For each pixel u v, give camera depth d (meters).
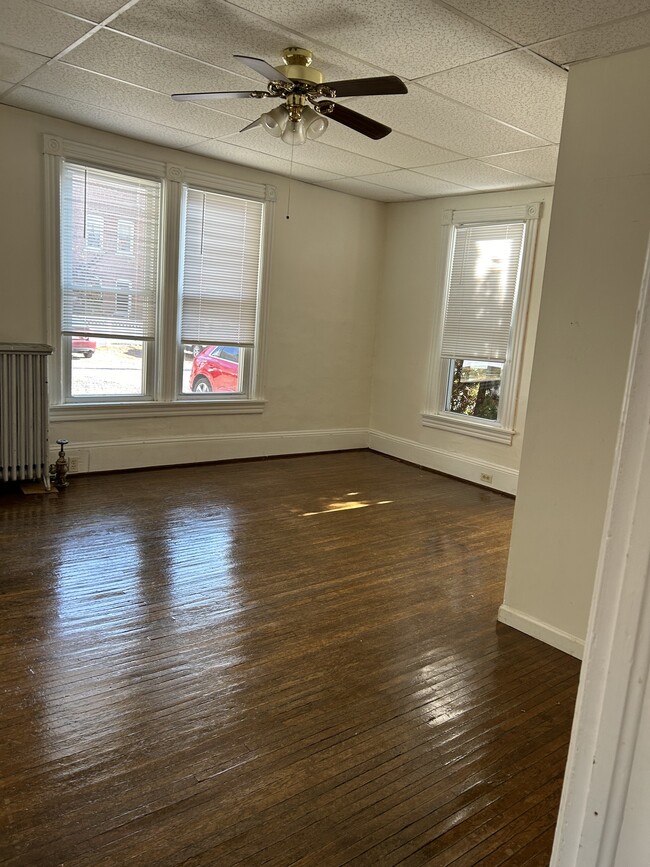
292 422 6.34
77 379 5.00
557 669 2.73
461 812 1.89
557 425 2.86
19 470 4.52
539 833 1.83
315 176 5.62
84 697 2.30
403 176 5.31
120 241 4.96
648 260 0.53
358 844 1.75
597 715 0.59
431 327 6.18
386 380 6.73
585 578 2.80
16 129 4.32
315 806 1.87
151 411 5.36
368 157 4.79
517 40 2.69
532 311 5.33
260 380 5.99
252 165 5.39
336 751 2.12
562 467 2.85
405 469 6.23
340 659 2.70
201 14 2.73
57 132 4.47
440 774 2.04
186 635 2.80
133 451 5.33
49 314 4.67
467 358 5.87
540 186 5.20
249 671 2.56
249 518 4.42
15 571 3.30
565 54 2.73
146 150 4.90
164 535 3.96
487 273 5.66
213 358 5.73
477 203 5.70
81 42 3.12
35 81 3.72
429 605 3.27
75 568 3.38
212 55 3.18
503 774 2.06
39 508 4.29
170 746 2.08
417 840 1.77
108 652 2.61
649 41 2.50
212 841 1.72
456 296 5.94
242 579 3.42
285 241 5.89
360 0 2.50
